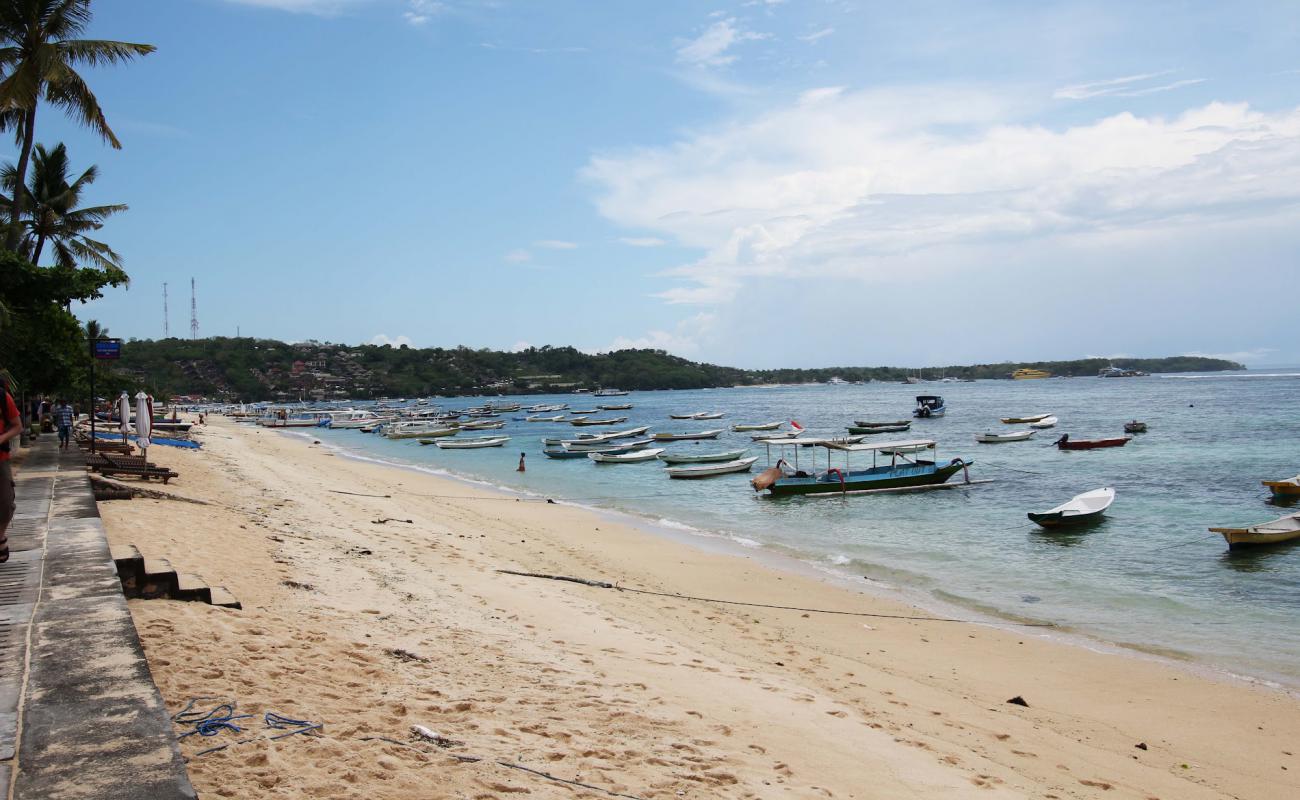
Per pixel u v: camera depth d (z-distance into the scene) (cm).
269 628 873
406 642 935
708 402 16912
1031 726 1034
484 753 638
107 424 5244
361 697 714
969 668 1299
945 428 7938
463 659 907
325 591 1157
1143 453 5009
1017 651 1396
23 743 431
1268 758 983
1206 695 1198
